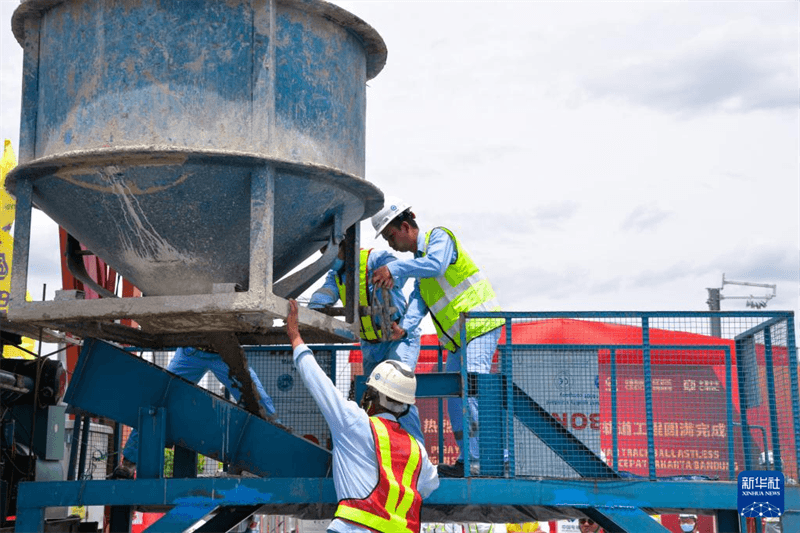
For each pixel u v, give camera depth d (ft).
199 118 15.80
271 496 17.62
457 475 20.98
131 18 16.02
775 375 19.04
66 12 16.69
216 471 23.91
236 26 16.08
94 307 16.42
